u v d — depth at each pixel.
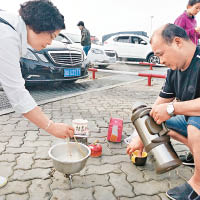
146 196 1.82
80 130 2.50
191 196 1.67
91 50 9.22
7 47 1.31
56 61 4.89
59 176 2.02
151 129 1.59
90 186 1.90
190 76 1.62
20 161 2.23
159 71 10.18
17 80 1.40
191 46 1.56
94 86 6.21
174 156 1.53
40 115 1.52
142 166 2.25
